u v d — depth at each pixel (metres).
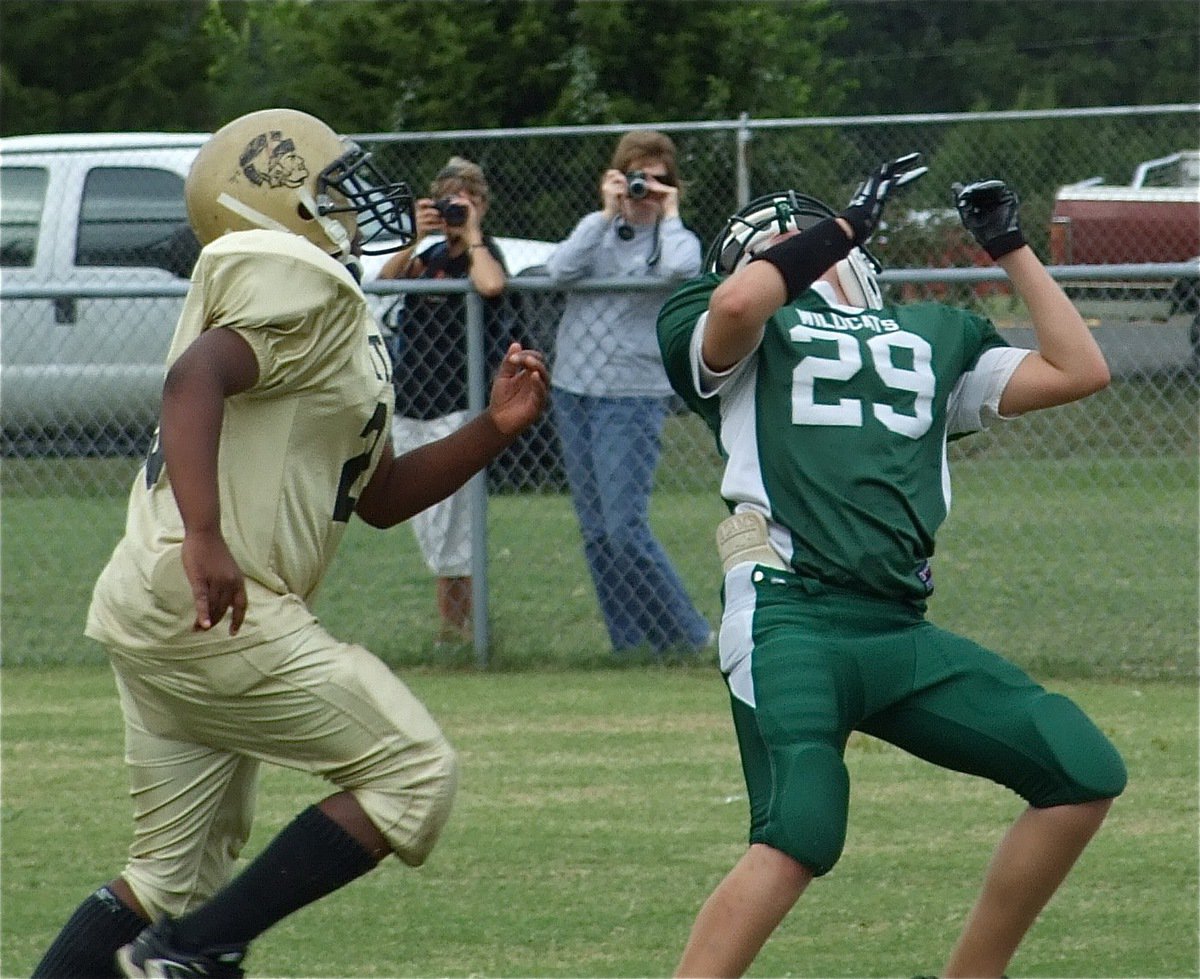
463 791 18.77
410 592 29.17
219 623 11.06
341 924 14.70
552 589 29.03
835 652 11.37
